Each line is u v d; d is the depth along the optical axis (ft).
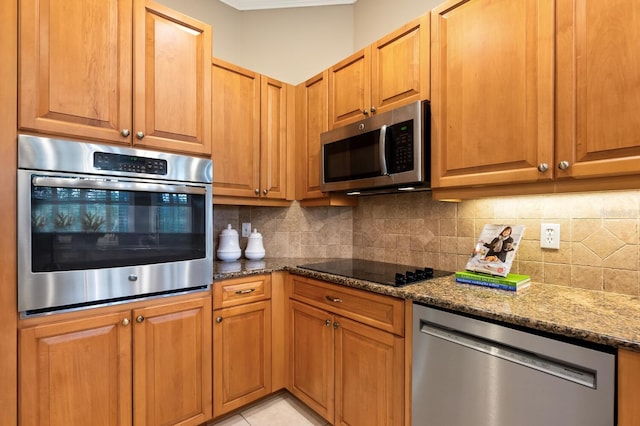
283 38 8.48
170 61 5.24
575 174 3.64
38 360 4.05
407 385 4.38
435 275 5.44
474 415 3.65
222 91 6.54
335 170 6.47
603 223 4.30
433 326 4.13
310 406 6.07
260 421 6.04
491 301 3.85
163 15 5.19
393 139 5.29
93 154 4.43
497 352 3.46
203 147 5.61
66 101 4.26
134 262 4.79
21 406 3.93
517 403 3.31
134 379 4.78
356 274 5.61
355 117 6.26
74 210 4.30
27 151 3.96
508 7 4.16
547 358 3.14
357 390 5.13
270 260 7.55
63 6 4.26
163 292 5.13
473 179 4.52
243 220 8.29
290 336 6.59
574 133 3.64
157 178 5.01
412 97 5.26
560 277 4.65
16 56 3.93
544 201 4.82
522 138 4.05
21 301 3.92
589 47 3.53
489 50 4.34
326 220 7.98
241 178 6.82
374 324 4.85
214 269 6.28
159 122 5.11
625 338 2.68
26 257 3.94
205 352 5.56
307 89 7.41
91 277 4.39
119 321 4.65
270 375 6.50
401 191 6.37
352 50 8.19
